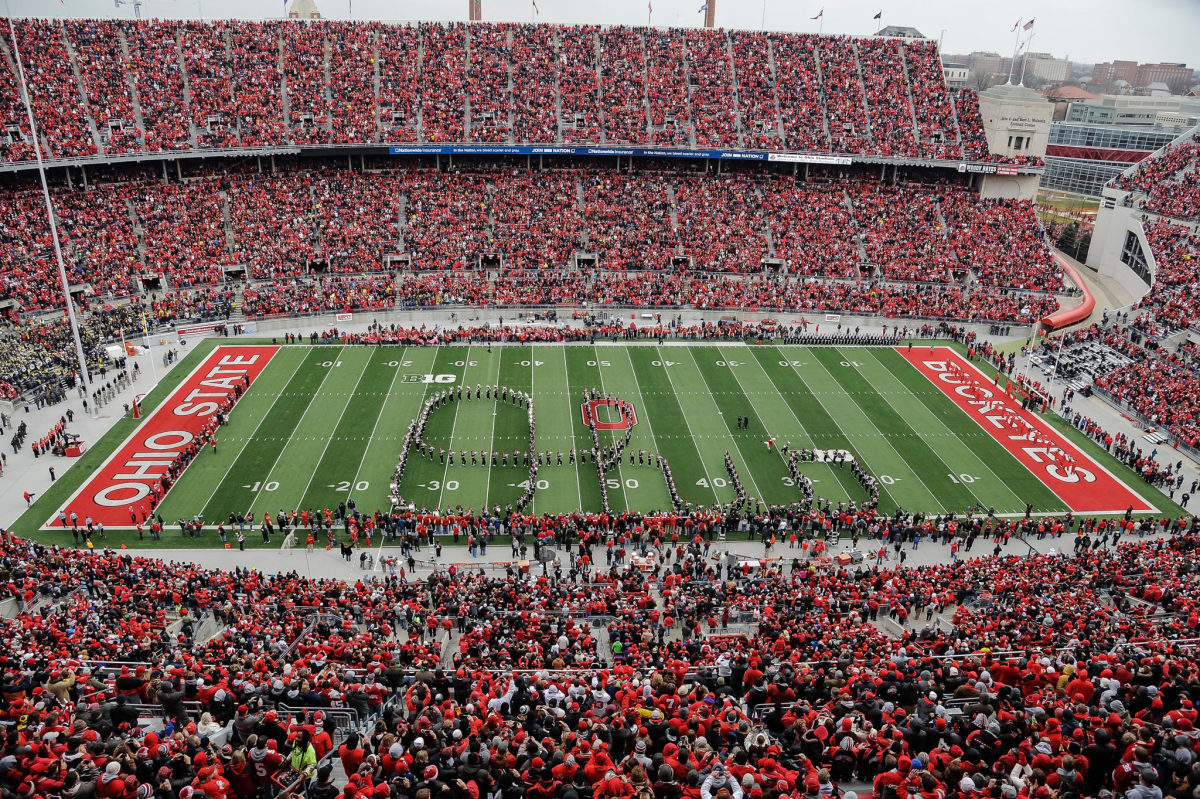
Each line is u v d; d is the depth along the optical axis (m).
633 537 41.94
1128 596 33.72
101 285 69.00
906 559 42.00
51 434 49.78
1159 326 67.50
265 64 87.38
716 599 34.28
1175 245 78.00
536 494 46.66
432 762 14.77
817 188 89.88
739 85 94.25
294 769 14.97
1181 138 93.06
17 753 14.76
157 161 81.62
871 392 61.88
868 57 97.75
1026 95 93.12
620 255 80.31
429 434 53.12
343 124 85.00
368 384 60.28
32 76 77.56
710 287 76.94
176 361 63.34
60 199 74.06
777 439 54.12
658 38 97.06
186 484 46.84
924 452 53.25
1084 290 79.38
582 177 89.31
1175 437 54.72
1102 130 140.00
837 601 33.38
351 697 19.47
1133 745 14.20
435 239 79.94
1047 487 49.59
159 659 23.11
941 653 25.86
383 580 38.69
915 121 92.62
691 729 16.56
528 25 96.38
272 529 42.81
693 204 86.75
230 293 72.12
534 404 57.75
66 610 30.86
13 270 66.69
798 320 74.81
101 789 13.37
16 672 20.20
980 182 92.31
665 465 49.22
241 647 25.77
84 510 44.22
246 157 85.44
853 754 15.65
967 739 16.31
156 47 84.56
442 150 85.44
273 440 51.88
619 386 61.28
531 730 16.80
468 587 34.31
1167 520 45.47
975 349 69.44
